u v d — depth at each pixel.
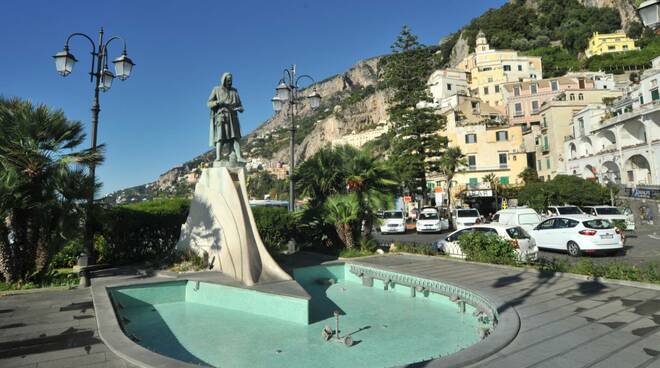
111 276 9.57
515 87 60.69
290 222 14.87
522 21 96.69
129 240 12.15
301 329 6.43
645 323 5.64
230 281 8.32
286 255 12.98
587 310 6.38
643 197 32.34
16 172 8.21
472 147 48.09
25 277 8.86
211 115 10.92
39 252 9.05
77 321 6.15
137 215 12.28
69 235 8.92
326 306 7.94
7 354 4.77
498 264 10.92
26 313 6.60
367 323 6.73
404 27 38.72
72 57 10.57
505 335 5.12
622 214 23.19
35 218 8.86
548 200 33.50
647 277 8.17
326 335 5.88
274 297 7.27
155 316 7.34
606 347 4.76
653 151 32.50
